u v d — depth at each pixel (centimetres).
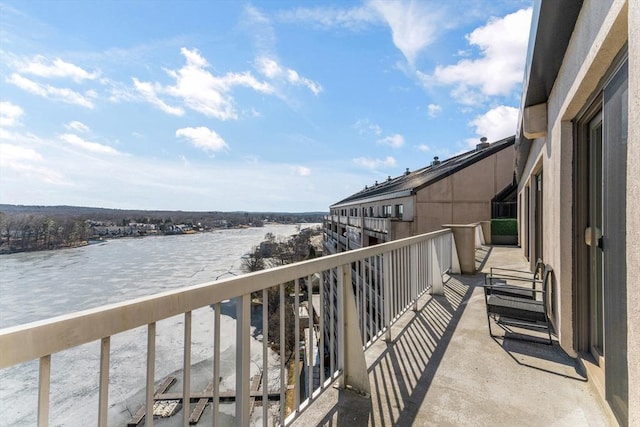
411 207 1344
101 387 85
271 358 1420
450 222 1332
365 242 1812
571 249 255
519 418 174
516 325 308
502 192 1326
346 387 203
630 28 122
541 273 381
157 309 97
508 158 1336
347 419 173
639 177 115
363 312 247
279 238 7719
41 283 3130
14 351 66
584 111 233
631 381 121
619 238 159
